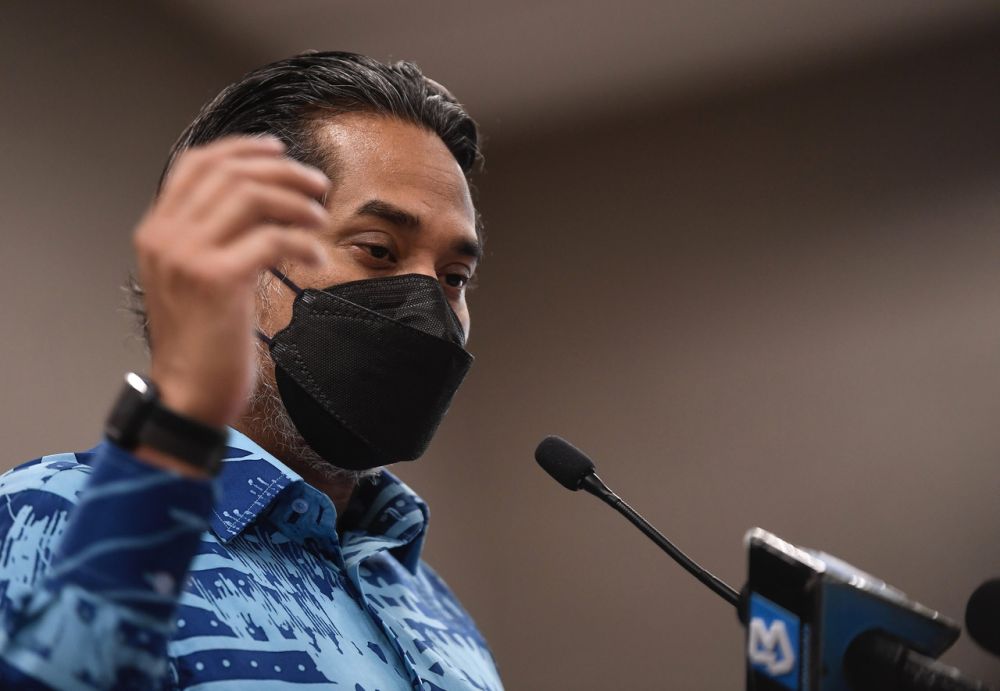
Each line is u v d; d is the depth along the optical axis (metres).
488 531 8.38
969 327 7.44
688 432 8.05
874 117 8.05
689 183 8.53
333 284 2.63
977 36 7.86
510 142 9.07
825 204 8.06
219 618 2.12
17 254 5.57
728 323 8.14
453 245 2.78
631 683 7.73
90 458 2.30
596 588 8.00
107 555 1.40
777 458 7.72
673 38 7.88
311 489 2.42
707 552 7.76
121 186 6.28
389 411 2.59
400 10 7.31
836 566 1.59
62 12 6.11
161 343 1.47
